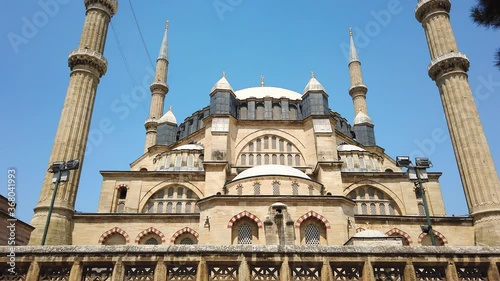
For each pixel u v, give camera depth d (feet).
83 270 50.93
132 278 50.24
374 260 51.98
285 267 50.65
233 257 51.13
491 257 53.26
